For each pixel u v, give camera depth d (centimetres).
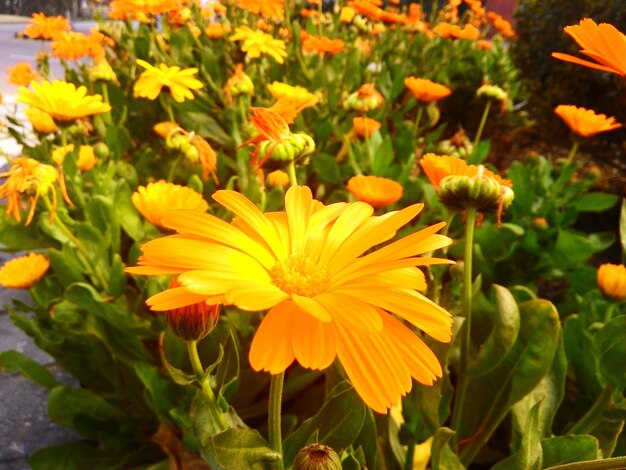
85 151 36
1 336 42
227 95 47
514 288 29
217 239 13
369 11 68
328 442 18
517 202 44
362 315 11
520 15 75
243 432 13
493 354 21
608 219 63
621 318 21
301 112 53
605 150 69
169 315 13
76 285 26
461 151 42
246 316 29
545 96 71
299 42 63
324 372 30
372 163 42
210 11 81
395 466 26
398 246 12
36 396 36
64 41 56
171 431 28
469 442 24
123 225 33
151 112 55
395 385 10
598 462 13
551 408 23
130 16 62
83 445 30
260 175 25
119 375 32
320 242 14
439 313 11
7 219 37
